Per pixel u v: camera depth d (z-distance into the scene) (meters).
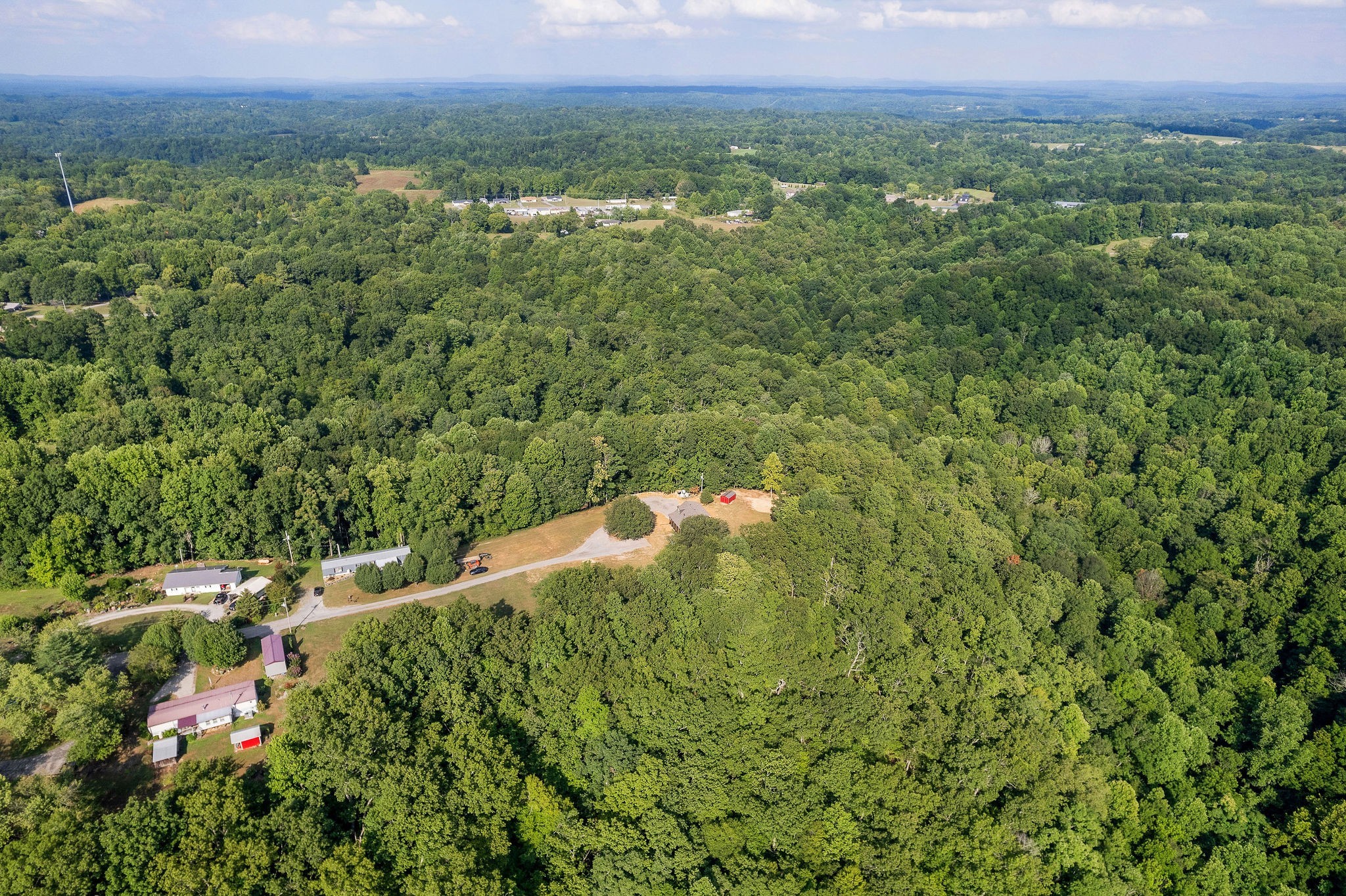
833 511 136.38
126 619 118.81
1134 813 99.25
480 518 145.00
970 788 94.94
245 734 96.44
